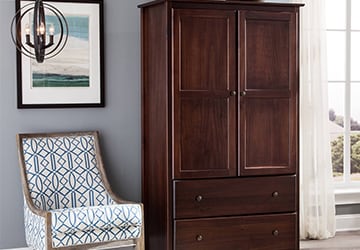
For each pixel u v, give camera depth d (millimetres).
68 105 4949
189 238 4555
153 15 4727
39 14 4312
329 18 5840
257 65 4652
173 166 4508
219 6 4551
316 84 5523
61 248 4164
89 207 4320
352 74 5926
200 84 4535
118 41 5074
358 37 5922
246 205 4668
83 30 4961
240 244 4672
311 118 5527
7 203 4863
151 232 4875
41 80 4879
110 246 4332
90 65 4996
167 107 4480
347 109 5902
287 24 4711
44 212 4125
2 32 4785
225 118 4598
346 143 5918
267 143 4699
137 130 5160
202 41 4527
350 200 5805
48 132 4930
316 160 5562
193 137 4539
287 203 4766
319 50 5508
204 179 4574
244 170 4652
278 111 4719
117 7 5055
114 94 5086
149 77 4852
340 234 5738
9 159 4852
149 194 4918
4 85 4812
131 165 5160
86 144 4859
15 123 4852
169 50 4465
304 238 5578
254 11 4633
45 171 4672
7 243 4883
